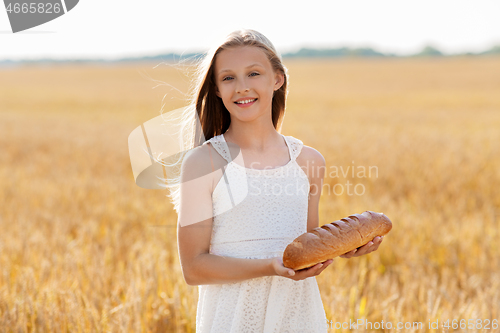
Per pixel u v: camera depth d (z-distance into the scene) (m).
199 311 1.82
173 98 2.14
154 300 3.11
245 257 1.70
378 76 52.56
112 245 4.55
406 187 7.41
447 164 8.88
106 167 9.50
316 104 26.59
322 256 1.51
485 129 15.34
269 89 1.75
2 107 26.98
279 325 1.74
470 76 48.66
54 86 45.41
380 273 4.02
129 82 48.41
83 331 2.66
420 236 4.70
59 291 2.95
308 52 136.25
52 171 8.91
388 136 13.20
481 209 6.20
